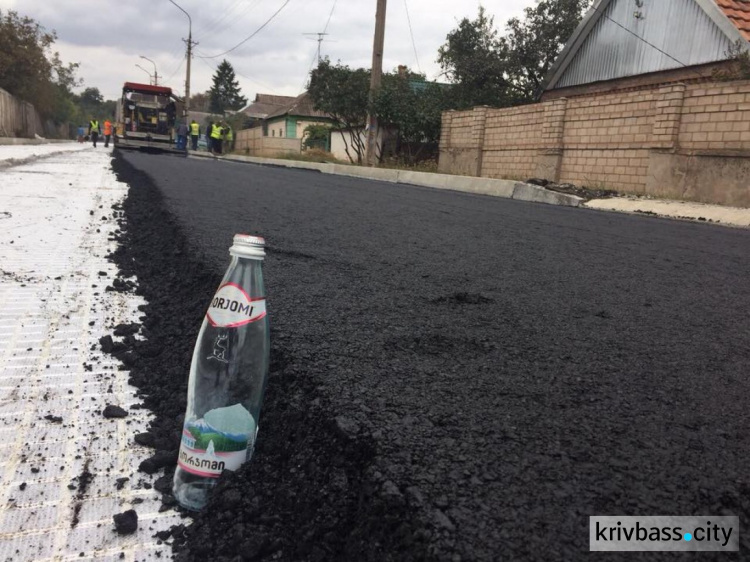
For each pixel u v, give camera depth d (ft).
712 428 5.59
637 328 8.98
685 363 7.44
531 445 5.07
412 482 4.40
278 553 4.19
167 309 9.83
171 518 4.69
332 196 29.71
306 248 14.39
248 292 4.95
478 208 27.99
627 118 39.91
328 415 5.50
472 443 5.05
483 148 56.80
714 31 44.47
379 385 6.25
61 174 35.88
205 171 45.03
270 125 174.81
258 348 4.96
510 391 6.27
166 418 6.18
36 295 10.25
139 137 88.33
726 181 32.83
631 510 4.20
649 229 22.67
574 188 39.50
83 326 8.89
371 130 66.23
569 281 12.27
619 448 5.10
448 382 6.44
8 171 35.58
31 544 4.32
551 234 19.58
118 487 5.04
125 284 11.25
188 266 11.88
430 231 18.70
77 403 6.47
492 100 70.49
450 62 72.43
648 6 50.70
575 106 44.68
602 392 6.35
